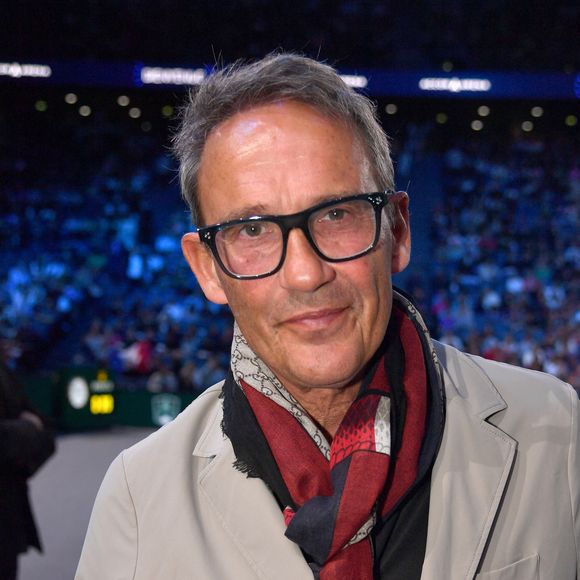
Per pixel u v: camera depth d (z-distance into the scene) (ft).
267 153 3.46
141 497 4.22
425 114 64.75
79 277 57.77
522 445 4.18
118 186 62.95
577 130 64.90
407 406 3.96
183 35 59.26
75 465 27.20
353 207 3.50
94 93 61.67
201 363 46.68
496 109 63.72
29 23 58.13
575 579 4.05
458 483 4.00
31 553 17.83
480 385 4.38
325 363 3.51
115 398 35.86
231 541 4.02
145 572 4.02
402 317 4.23
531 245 59.52
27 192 62.64
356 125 3.63
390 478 3.83
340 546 3.61
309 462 3.84
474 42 60.39
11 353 47.88
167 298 56.65
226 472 4.14
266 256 3.51
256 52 59.57
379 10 60.44
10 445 9.90
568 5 60.18
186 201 3.95
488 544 3.94
